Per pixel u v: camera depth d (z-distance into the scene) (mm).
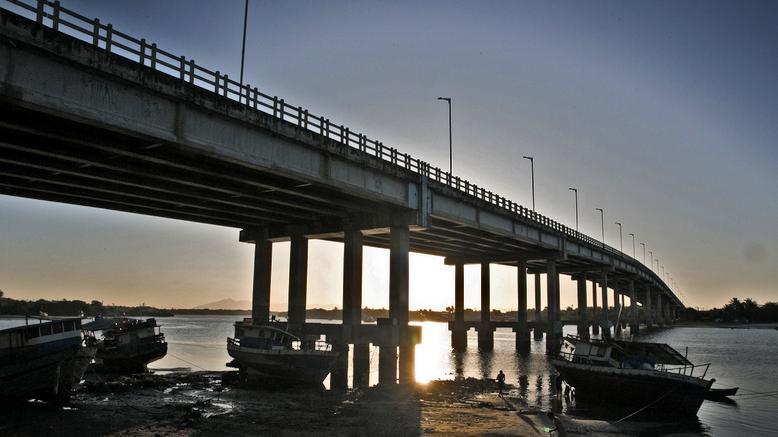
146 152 29516
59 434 25141
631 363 38969
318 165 38062
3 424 26906
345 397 36656
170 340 112312
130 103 25672
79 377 34688
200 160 32469
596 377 37250
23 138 27516
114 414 29734
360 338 49156
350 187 40719
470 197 57156
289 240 57406
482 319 86375
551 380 48000
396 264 48875
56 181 35125
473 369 57000
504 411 32844
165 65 27125
